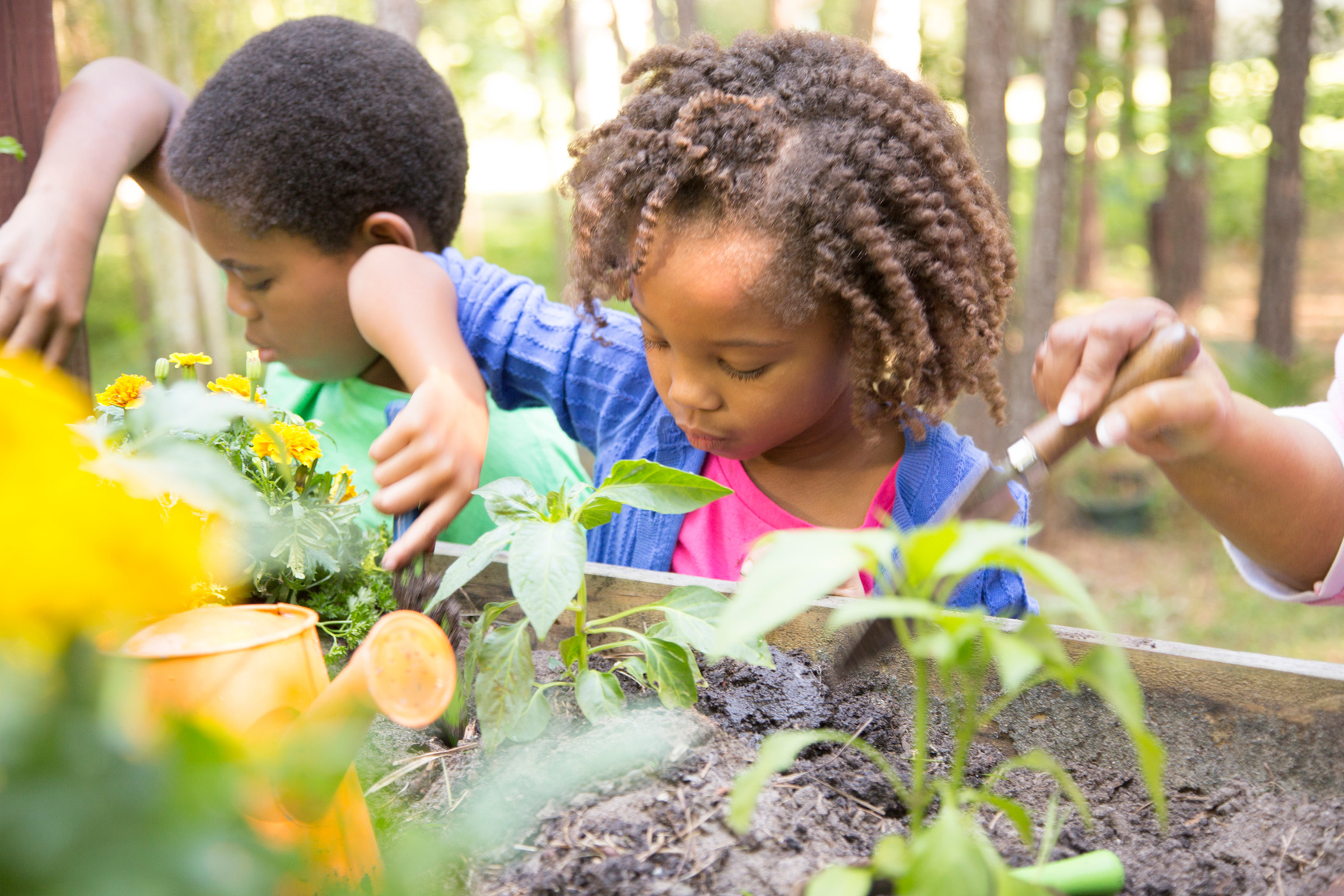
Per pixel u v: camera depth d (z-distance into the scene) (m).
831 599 0.82
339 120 1.26
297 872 0.24
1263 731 0.69
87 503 0.24
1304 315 8.31
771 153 0.84
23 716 0.21
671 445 1.13
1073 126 5.25
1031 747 0.75
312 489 0.90
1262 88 5.72
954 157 0.95
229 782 0.23
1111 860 0.58
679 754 0.66
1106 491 5.20
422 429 0.87
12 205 1.43
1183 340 0.71
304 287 1.33
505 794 0.64
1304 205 5.67
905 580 0.41
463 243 7.82
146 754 0.23
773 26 3.38
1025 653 0.39
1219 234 8.46
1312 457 0.83
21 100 1.41
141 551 0.24
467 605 0.93
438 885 0.55
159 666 0.46
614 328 1.20
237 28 5.22
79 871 0.20
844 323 0.88
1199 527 5.05
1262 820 0.66
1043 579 0.37
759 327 0.83
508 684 0.66
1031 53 4.34
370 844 0.53
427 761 0.73
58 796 0.20
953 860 0.41
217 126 1.25
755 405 0.88
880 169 0.85
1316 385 5.68
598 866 0.58
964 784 0.71
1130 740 0.72
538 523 0.67
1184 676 0.71
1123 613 4.22
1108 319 0.74
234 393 0.90
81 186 1.30
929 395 0.94
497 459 1.41
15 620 0.23
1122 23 4.52
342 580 0.89
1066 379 0.77
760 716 0.75
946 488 1.00
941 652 0.38
